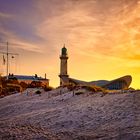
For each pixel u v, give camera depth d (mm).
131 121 22219
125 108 26703
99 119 24766
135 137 16781
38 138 19547
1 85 83750
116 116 24609
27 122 27781
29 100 48969
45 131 22531
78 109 30047
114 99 31703
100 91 41812
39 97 50125
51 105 38750
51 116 28922
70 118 26641
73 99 39719
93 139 18234
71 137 19656
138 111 25016
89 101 34562
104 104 30172
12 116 35594
